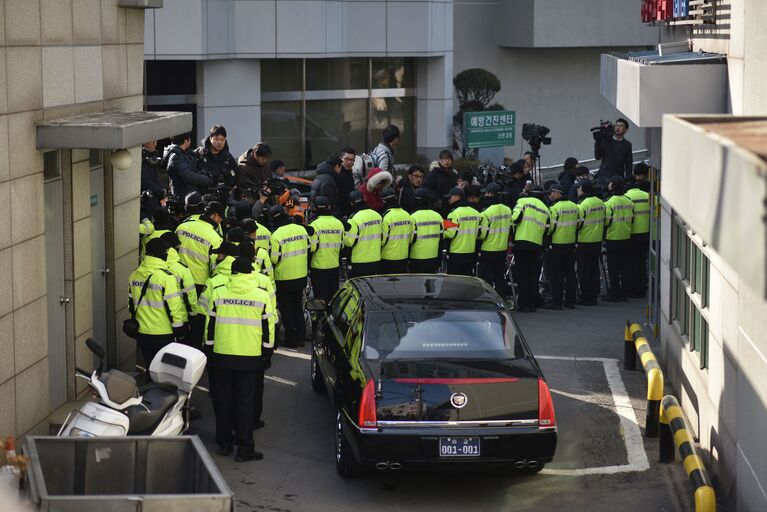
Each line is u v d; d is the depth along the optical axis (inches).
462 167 3024.1
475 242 1649.9
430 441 916.6
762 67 876.0
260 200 1478.8
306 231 1424.7
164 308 1112.8
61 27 1071.0
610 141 2220.7
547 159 4020.7
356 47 3201.3
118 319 1283.2
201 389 1300.4
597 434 1144.2
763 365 804.0
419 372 939.3
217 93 2962.6
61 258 1106.1
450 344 975.0
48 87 1038.4
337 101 3248.0
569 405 1243.8
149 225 1342.3
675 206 582.9
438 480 1016.2
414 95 3393.2
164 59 2812.5
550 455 932.0
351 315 1061.8
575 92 4025.6
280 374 1359.5
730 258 451.2
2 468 687.7
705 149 508.1
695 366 1133.7
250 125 3034.0
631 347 1389.0
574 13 3745.1
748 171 428.5
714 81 1082.7
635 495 978.7
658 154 1466.5
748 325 857.5
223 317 1031.6
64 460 749.3
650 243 1585.9
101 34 1189.7
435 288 1088.2
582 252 1823.3
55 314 1095.0
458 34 3875.5
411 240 1565.0
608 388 1312.7
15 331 965.8
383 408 920.3
